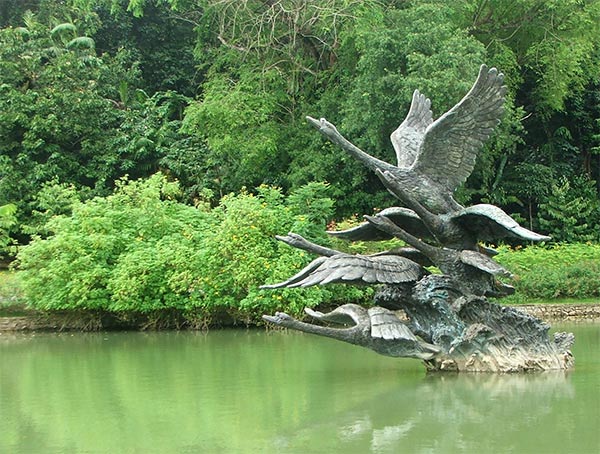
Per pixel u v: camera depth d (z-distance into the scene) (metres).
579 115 26.00
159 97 25.83
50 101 22.78
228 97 21.98
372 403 7.29
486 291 8.73
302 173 21.58
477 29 23.95
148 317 14.92
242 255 14.22
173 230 15.69
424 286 8.65
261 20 22.28
